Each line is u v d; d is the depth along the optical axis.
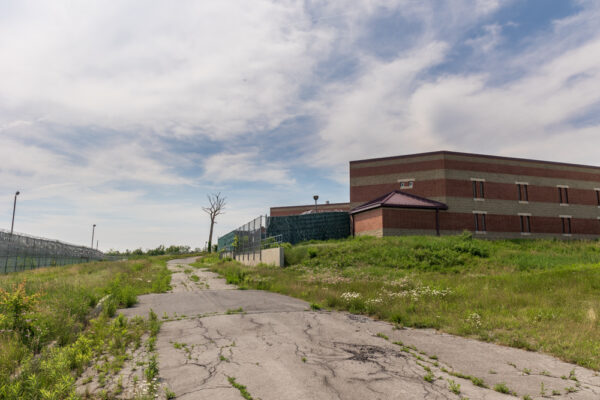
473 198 32.16
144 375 4.71
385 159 34.66
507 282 12.34
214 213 66.81
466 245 21.23
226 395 4.18
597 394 4.33
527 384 4.63
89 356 5.25
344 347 6.16
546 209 34.53
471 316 8.00
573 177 36.22
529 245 26.69
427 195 32.22
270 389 4.36
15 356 5.05
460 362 5.47
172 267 28.55
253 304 10.20
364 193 35.03
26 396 3.85
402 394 4.26
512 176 33.88
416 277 14.98
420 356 5.74
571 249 25.02
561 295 9.90
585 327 7.02
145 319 8.15
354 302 9.72
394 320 8.16
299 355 5.68
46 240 31.73
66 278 14.14
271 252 22.02
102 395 4.07
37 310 6.78
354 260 19.64
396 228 28.77
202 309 9.49
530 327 7.24
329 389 4.38
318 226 32.47
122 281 14.55
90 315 8.01
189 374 4.84
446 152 32.16
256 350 5.93
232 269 20.97
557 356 5.76
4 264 23.89
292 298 11.35
